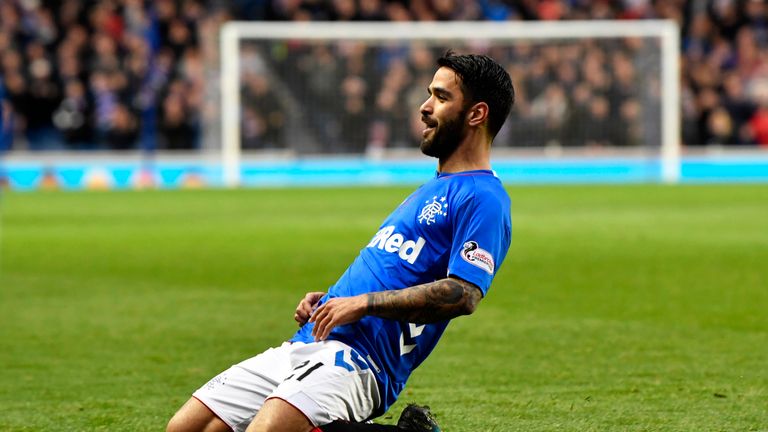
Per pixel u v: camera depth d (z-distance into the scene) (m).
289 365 7.07
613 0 50.25
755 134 46.09
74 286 17.11
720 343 12.36
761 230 24.58
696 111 47.34
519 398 9.95
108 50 45.25
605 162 44.19
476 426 9.02
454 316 6.79
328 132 45.50
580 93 45.03
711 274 17.77
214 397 7.18
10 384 10.69
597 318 13.96
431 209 7.00
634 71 44.97
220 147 45.25
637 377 10.75
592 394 10.09
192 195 37.53
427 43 45.94
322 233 24.59
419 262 7.00
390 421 9.27
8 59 45.12
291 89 45.38
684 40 49.78
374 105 45.53
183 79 46.44
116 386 10.59
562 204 32.12
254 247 22.00
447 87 7.04
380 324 6.95
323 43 45.47
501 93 7.05
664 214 28.72
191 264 19.52
